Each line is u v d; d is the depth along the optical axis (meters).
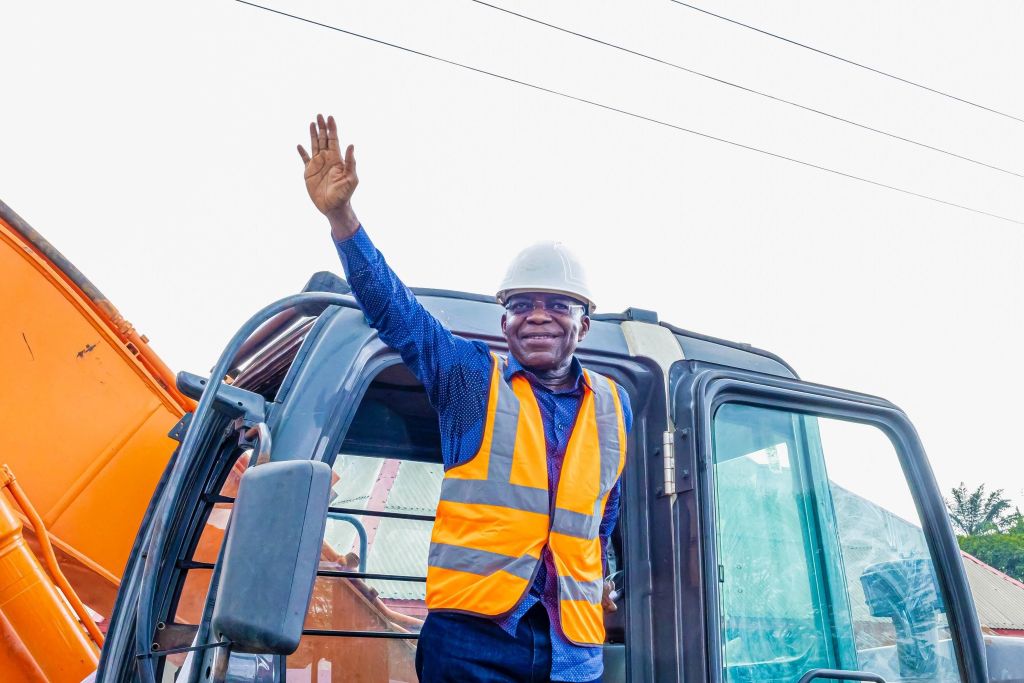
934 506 2.94
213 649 1.93
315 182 2.00
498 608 2.06
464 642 2.07
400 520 2.70
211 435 2.38
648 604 2.47
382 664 2.56
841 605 2.68
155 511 2.40
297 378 2.29
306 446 2.21
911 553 2.87
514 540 2.12
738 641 2.50
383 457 2.74
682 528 2.49
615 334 2.77
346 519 2.67
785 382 2.79
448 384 2.20
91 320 3.69
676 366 2.69
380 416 2.74
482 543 2.11
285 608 1.53
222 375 2.13
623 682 2.41
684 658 2.37
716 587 2.39
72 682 2.97
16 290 3.61
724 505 2.61
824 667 2.60
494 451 2.18
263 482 1.61
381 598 2.62
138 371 3.74
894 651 2.73
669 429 2.60
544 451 2.23
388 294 2.11
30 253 3.64
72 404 3.63
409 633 2.51
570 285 2.35
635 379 2.69
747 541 2.61
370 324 2.18
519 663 2.06
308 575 1.57
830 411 2.85
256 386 3.13
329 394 2.28
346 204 2.01
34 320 3.62
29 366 3.59
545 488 2.19
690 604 2.40
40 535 3.23
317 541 1.60
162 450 3.74
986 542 49.53
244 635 1.53
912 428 2.98
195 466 2.38
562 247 2.41
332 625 2.57
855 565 2.76
